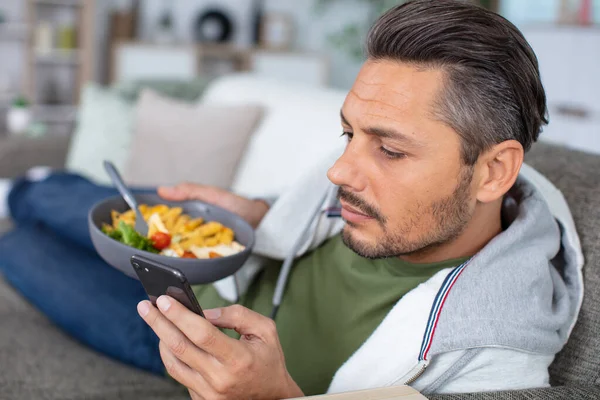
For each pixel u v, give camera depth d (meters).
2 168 2.53
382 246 0.84
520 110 0.81
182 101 2.83
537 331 0.85
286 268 1.07
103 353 1.31
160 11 5.47
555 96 4.22
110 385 1.17
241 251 0.90
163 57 5.12
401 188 0.81
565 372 0.97
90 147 2.51
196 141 2.21
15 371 1.16
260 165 2.11
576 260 0.98
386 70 0.80
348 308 1.00
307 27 5.84
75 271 1.41
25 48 5.08
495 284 0.85
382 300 0.94
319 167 1.11
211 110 2.25
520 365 0.85
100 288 1.35
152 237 0.93
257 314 0.78
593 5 4.08
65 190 1.66
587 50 4.01
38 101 5.17
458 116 0.78
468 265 0.86
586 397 0.82
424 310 0.87
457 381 0.86
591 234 1.02
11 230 1.66
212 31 5.45
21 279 1.46
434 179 0.80
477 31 0.78
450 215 0.83
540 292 0.88
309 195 1.10
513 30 0.80
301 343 1.04
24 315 1.45
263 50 5.34
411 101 0.78
